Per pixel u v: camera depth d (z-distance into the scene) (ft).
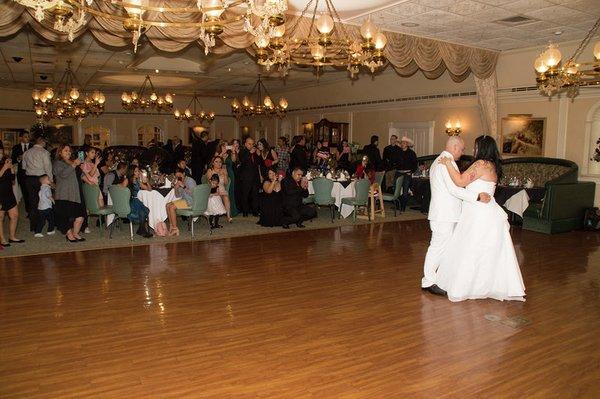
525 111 33.58
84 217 23.84
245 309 14.74
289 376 10.58
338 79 50.60
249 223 29.19
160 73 46.03
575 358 11.71
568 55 30.53
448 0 21.16
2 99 59.36
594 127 30.37
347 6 21.85
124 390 9.85
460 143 15.97
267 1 10.70
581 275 19.04
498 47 31.86
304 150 36.22
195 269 19.03
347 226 28.76
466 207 15.74
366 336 12.84
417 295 16.30
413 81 42.34
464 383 10.41
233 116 75.10
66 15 10.16
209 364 11.09
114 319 13.75
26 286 16.60
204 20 11.76
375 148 38.40
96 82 53.88
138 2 11.03
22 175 29.66
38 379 10.26
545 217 28.07
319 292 16.47
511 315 14.55
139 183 24.75
